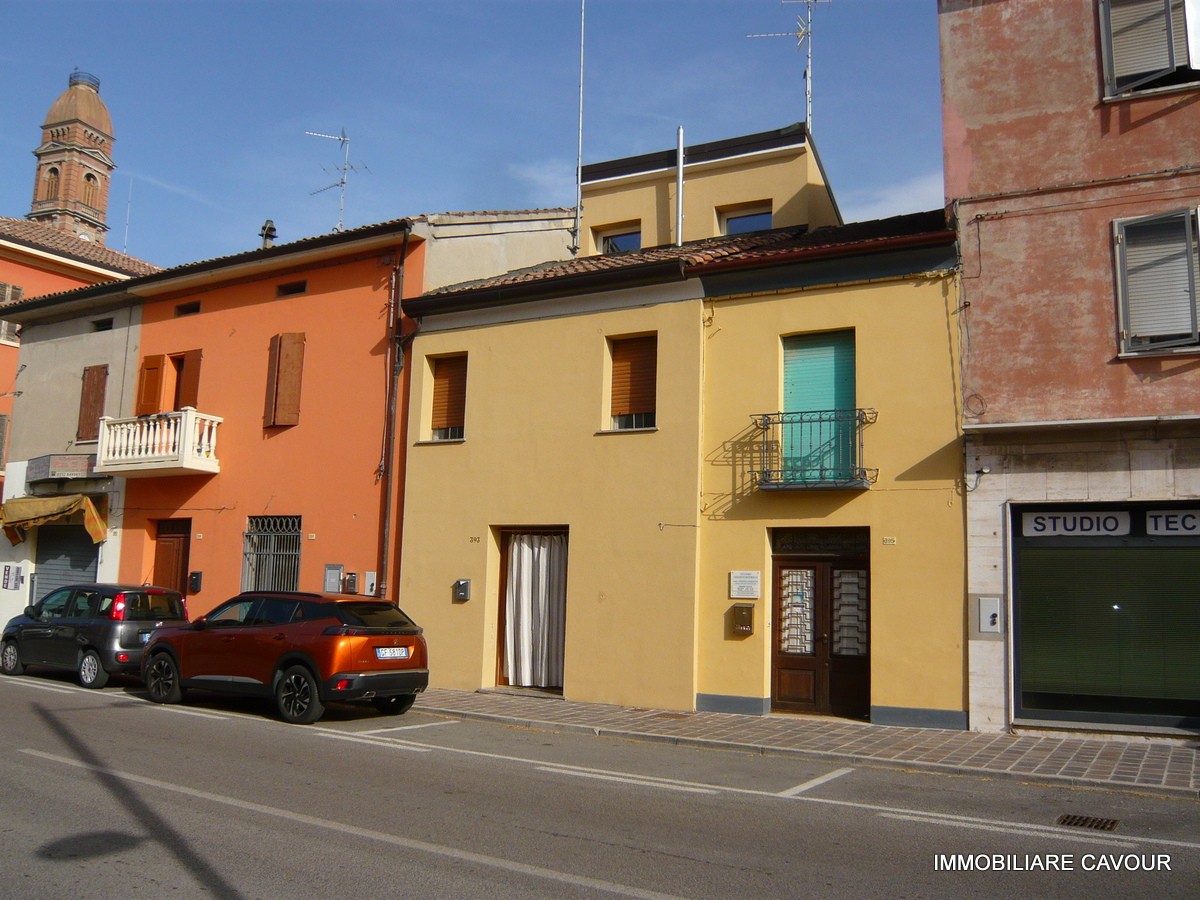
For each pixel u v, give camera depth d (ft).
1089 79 40.50
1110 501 37.91
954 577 40.11
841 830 23.57
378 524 57.06
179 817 23.25
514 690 50.42
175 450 63.87
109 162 237.45
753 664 43.68
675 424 46.98
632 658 46.29
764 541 44.34
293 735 36.65
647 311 48.75
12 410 80.23
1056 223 40.19
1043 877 19.93
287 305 64.08
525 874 19.38
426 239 58.44
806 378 45.11
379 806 24.99
